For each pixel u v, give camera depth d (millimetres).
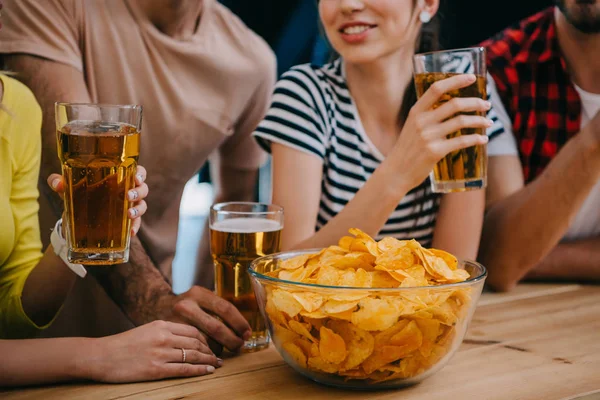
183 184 2084
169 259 2111
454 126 1179
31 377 925
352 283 874
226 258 1114
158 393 912
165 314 1456
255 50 2168
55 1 1801
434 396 898
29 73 1773
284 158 1663
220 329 1072
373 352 847
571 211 1643
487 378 969
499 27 2625
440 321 849
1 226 1297
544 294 1496
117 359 951
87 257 909
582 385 944
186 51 1980
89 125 876
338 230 1420
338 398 896
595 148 1603
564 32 1896
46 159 1811
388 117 1737
